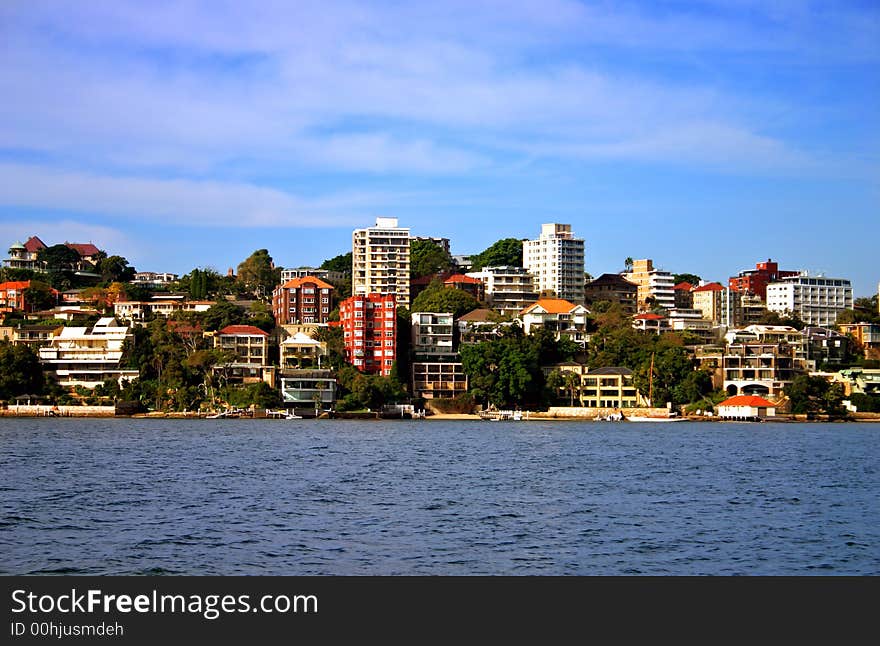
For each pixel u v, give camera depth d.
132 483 121.44
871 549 83.00
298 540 84.12
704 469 146.38
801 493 118.12
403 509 100.88
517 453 172.75
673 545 83.75
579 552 80.69
